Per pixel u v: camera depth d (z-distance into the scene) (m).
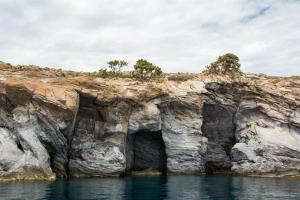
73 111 50.00
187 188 40.97
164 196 34.25
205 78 66.88
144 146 66.00
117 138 57.03
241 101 67.38
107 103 56.34
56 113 48.75
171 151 63.06
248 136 64.50
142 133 65.38
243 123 66.88
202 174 62.53
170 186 42.75
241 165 61.72
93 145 54.88
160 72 72.94
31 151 46.38
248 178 54.97
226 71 74.12
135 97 59.06
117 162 55.44
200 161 63.28
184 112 64.06
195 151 62.72
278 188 41.62
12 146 45.56
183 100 63.16
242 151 62.09
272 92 66.06
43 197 31.17
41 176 46.28
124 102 58.22
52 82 52.97
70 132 51.16
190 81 65.94
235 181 49.81
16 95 47.03
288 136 63.12
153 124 60.72
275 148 61.28
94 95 54.56
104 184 43.31
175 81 66.38
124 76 68.94
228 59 73.38
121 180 49.34
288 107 65.38
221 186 43.34
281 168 59.94
